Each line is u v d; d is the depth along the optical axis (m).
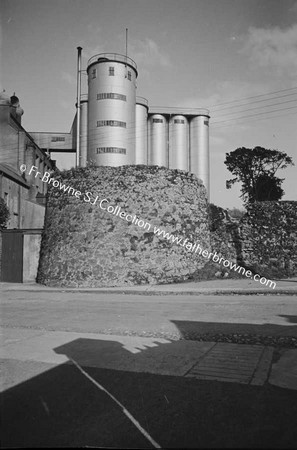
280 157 48.72
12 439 3.62
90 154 51.25
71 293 16.59
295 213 20.59
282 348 6.57
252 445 3.47
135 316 9.96
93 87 51.66
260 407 4.22
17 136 41.47
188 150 58.28
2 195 31.23
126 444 3.51
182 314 10.15
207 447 3.45
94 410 4.22
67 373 5.45
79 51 49.31
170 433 3.70
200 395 4.57
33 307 12.12
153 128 57.12
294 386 4.82
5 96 44.94
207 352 6.38
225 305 11.74
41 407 4.31
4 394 4.70
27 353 6.47
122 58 52.91
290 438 3.58
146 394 4.64
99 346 6.89
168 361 5.93
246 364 5.69
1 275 22.05
